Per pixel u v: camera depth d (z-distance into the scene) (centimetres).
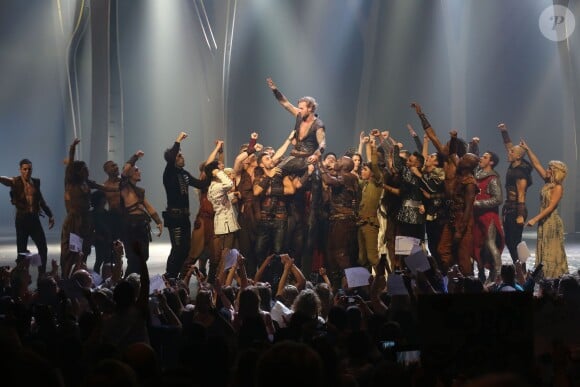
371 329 746
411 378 465
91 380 370
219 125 3028
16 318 750
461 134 3281
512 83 3384
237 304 952
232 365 584
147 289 701
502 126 1716
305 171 1579
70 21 3319
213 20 3062
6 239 3081
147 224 1652
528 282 993
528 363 445
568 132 3066
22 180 1669
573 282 885
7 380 331
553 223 1605
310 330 660
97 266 1689
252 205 1557
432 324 449
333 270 1500
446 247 1444
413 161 1433
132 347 485
